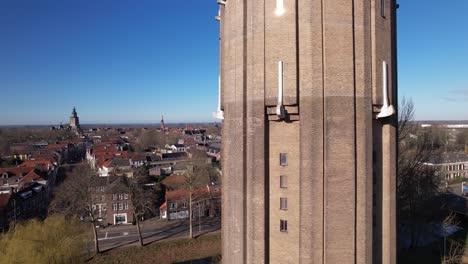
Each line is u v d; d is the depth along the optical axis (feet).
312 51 62.80
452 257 139.64
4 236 129.29
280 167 67.72
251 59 68.33
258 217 67.62
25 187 302.86
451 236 178.81
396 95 75.61
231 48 74.28
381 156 73.05
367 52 65.62
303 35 63.98
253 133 68.03
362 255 63.93
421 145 181.47
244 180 69.46
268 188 68.39
